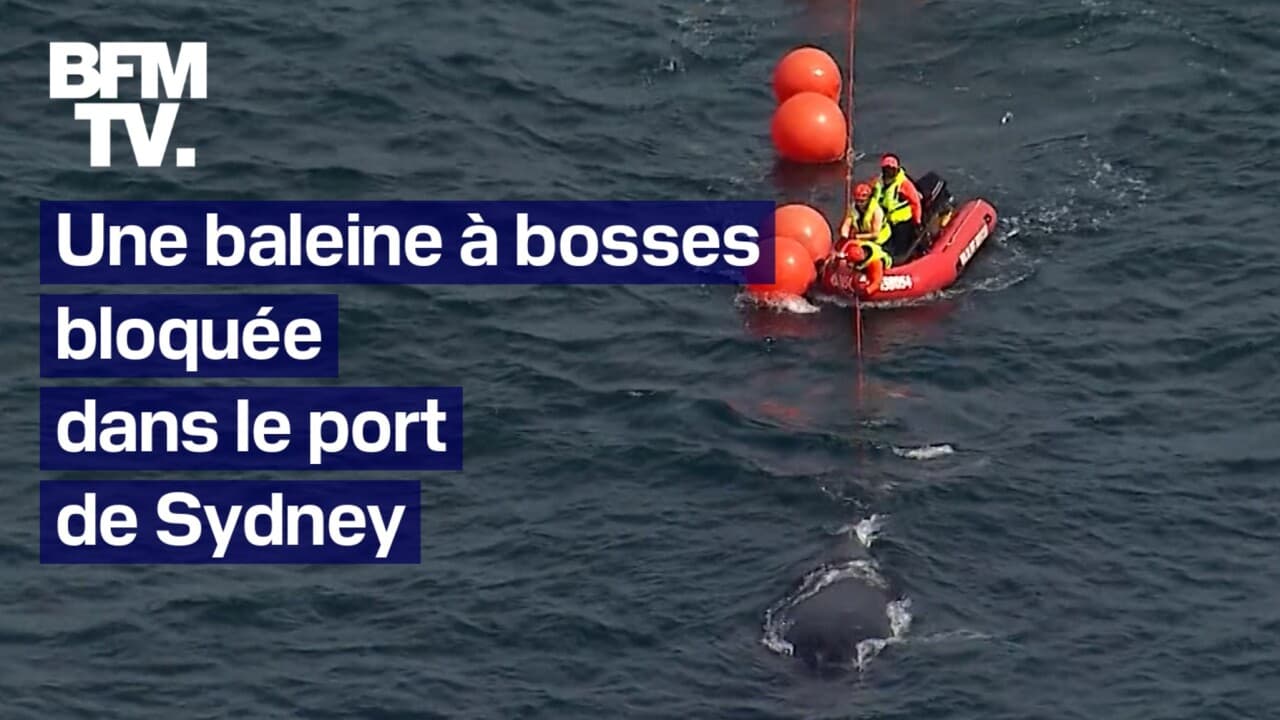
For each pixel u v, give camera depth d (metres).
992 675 141.12
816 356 172.50
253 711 140.75
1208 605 147.62
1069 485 158.38
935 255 179.50
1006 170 193.88
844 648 142.25
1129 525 154.62
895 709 138.25
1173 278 180.00
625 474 160.00
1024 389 168.88
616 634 145.38
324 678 143.12
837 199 190.88
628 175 192.50
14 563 152.88
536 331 174.75
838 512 155.62
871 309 177.25
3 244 182.00
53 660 145.00
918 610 146.12
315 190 189.38
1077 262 182.38
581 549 153.12
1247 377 169.50
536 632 146.00
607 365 171.12
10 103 196.62
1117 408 166.50
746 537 153.50
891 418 165.50
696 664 142.50
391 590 150.25
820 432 163.88
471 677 142.88
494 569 151.75
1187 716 138.88
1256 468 159.88
